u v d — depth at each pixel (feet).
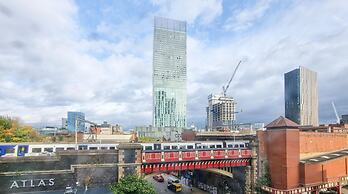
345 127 296.30
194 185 272.51
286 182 183.21
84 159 144.56
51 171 136.46
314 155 216.74
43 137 315.58
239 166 203.31
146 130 638.94
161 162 169.17
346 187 222.48
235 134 273.95
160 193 238.89
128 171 152.76
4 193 126.31
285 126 187.93
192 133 347.97
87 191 142.41
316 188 189.57
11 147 173.88
